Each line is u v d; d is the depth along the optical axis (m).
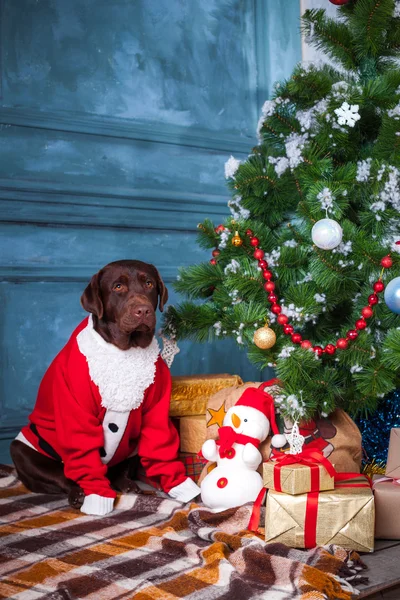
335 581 1.56
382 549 1.86
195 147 3.55
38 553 1.78
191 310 2.47
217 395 2.38
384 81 2.21
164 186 3.44
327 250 2.13
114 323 2.16
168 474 2.28
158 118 3.44
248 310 2.28
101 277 2.20
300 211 2.22
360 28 2.31
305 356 2.11
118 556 1.75
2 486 2.46
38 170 3.07
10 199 2.96
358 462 2.19
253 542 1.76
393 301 1.98
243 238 2.34
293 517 1.78
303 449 2.00
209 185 3.60
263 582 1.57
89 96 3.22
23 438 2.42
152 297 2.24
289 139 2.41
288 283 2.34
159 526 1.99
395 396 2.43
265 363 2.31
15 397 3.02
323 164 2.21
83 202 3.13
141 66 3.38
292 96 2.42
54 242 3.11
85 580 1.59
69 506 2.21
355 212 2.36
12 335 3.01
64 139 3.14
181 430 2.50
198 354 3.52
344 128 2.24
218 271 2.46
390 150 2.23
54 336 3.12
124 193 3.26
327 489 1.84
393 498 1.90
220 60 3.66
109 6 3.28
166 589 1.54
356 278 2.20
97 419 2.18
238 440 2.12
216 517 1.95
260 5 3.79
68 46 3.16
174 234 3.47
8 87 3.00
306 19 2.42
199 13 3.59
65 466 2.21
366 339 2.12
